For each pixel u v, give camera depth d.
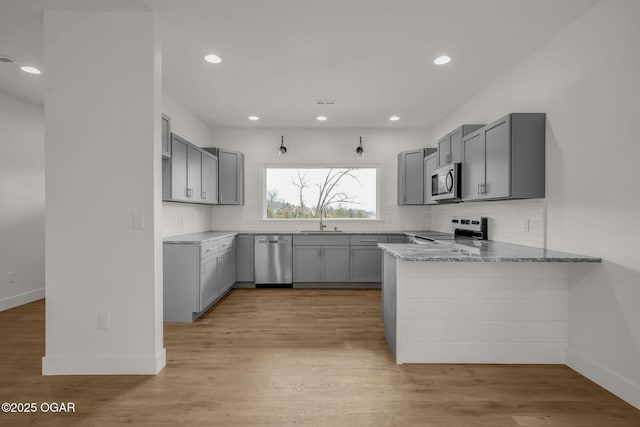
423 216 5.43
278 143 5.41
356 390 2.07
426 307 2.44
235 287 4.93
